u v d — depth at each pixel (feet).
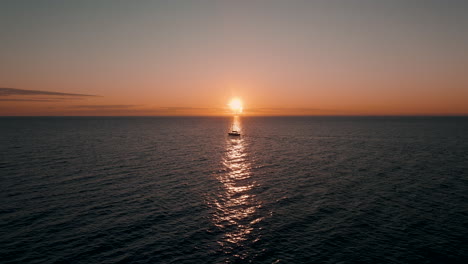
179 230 79.41
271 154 220.23
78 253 66.08
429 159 192.24
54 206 95.91
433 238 74.38
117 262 62.59
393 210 94.63
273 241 73.31
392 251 67.92
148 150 236.02
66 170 151.33
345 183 129.49
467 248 69.00
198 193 113.50
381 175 145.07
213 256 65.87
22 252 65.77
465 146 260.42
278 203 102.17
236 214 91.50
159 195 110.22
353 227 81.51
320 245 71.05
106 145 266.57
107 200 103.30
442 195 110.42
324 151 236.84
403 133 427.33
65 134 389.60
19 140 300.81
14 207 94.12
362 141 315.58
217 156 208.03
